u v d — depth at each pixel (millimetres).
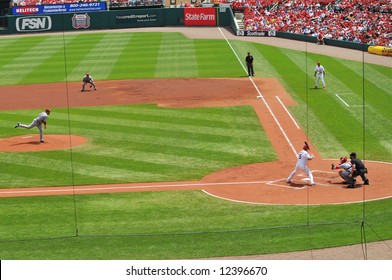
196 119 47500
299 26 85938
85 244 25703
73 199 32750
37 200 32750
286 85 57438
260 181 34562
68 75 66812
